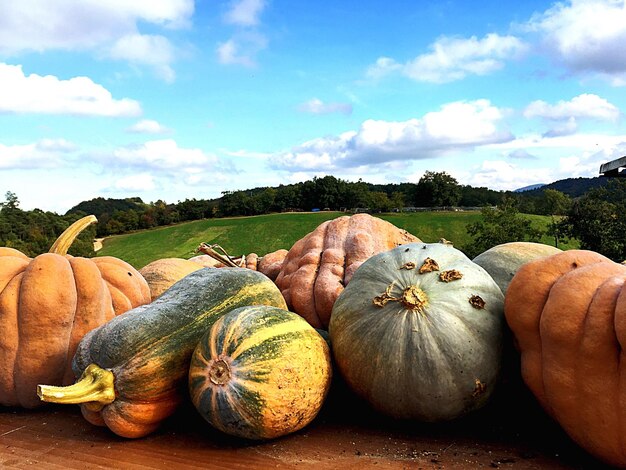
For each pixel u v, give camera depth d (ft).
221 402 2.07
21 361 2.64
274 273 3.95
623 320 1.70
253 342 2.12
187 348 2.38
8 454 2.17
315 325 3.20
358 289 2.34
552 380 1.93
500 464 1.94
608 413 1.78
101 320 2.84
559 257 2.09
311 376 2.17
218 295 2.60
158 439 2.31
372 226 3.67
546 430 2.24
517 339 2.16
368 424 2.37
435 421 2.22
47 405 2.79
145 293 3.25
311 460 2.02
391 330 2.14
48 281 2.67
